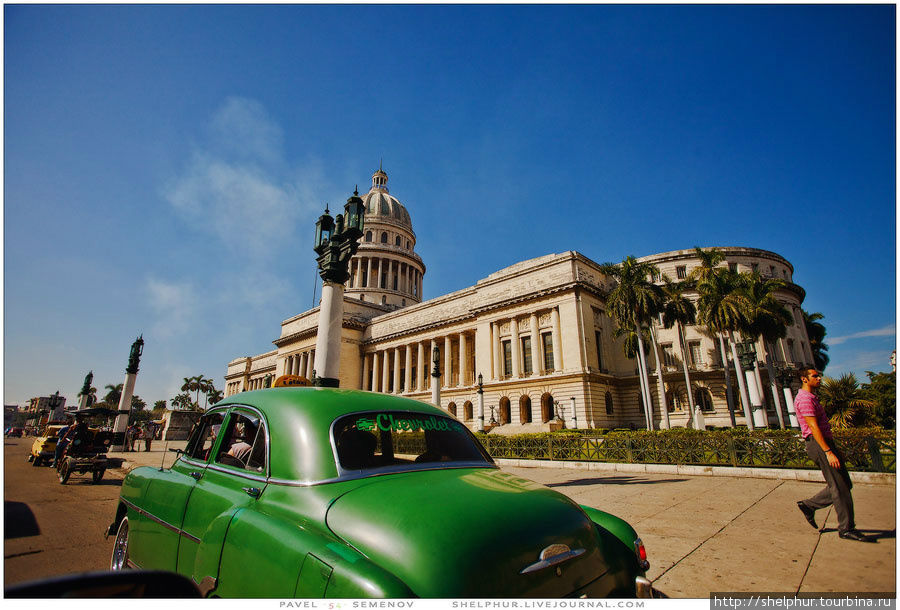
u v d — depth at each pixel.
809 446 6.10
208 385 102.62
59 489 12.86
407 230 85.69
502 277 48.91
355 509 2.53
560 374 40.84
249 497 3.05
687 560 5.08
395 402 3.83
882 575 4.43
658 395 42.56
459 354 53.09
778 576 4.52
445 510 2.44
